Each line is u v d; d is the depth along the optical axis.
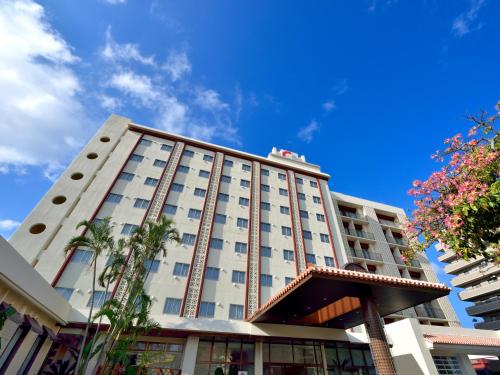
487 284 35.94
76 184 21.19
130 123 26.47
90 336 13.95
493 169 6.78
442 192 7.80
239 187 26.98
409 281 10.66
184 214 22.72
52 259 16.97
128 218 20.77
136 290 12.78
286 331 16.05
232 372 15.06
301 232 25.86
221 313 18.67
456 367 17.70
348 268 12.23
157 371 14.12
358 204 33.19
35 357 12.02
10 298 9.50
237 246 22.64
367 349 18.77
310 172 31.77
